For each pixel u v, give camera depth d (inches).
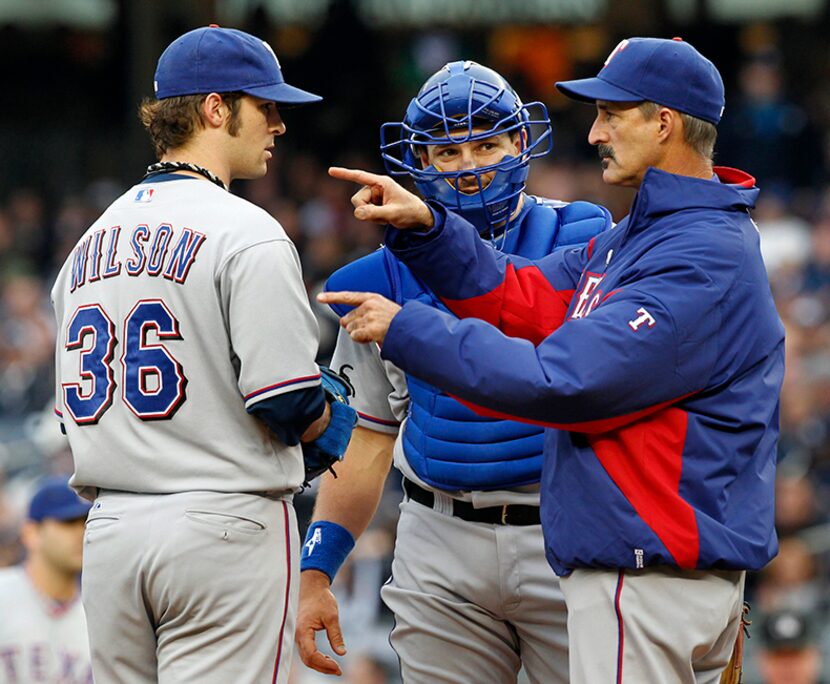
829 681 1090.1
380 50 2272.4
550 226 627.5
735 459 506.9
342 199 2078.0
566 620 602.9
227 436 531.8
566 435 518.6
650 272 506.9
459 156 597.9
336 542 649.0
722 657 536.4
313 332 534.9
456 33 2332.7
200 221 534.3
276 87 558.9
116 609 535.8
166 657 533.3
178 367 528.4
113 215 550.6
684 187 522.0
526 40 2306.8
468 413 598.2
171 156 557.9
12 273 2091.5
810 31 2329.0
